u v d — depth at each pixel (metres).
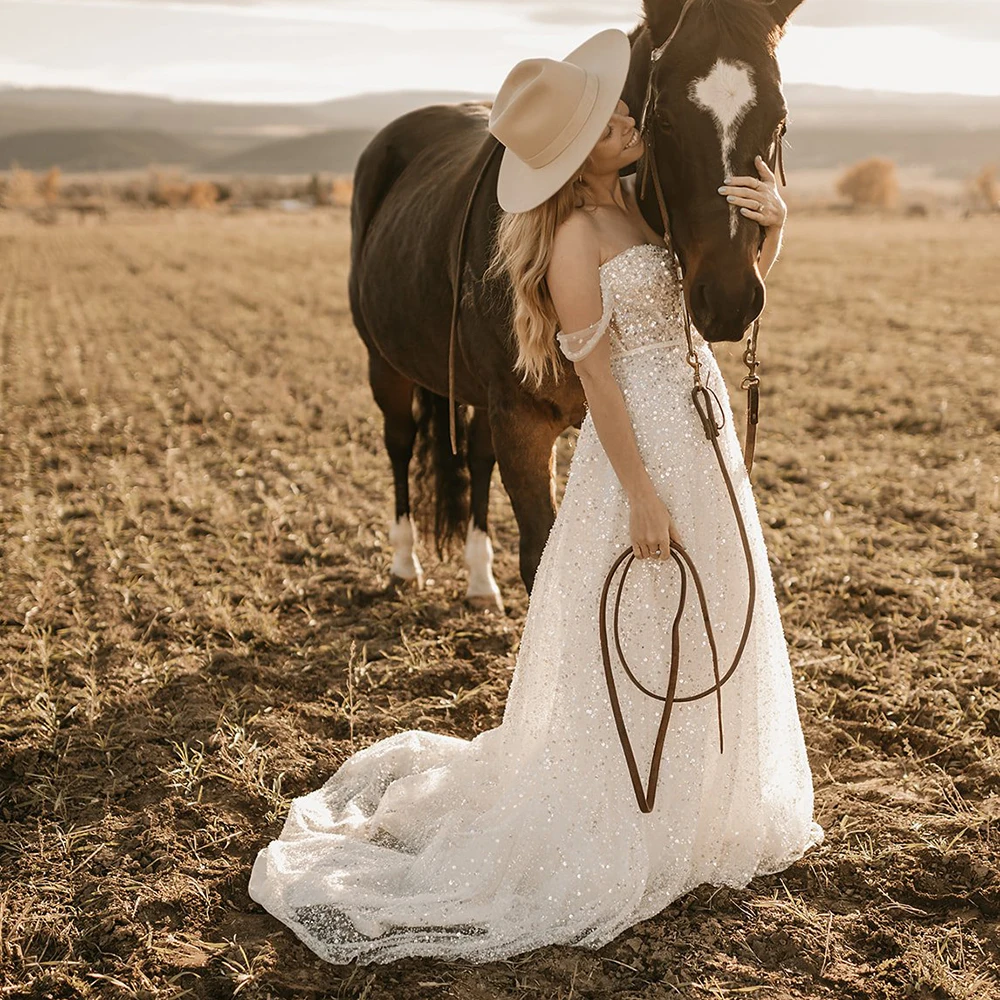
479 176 3.37
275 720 3.52
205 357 11.04
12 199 92.56
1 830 3.02
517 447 3.30
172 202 96.69
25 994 2.40
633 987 2.35
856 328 12.80
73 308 16.12
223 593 4.69
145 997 2.35
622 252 2.39
